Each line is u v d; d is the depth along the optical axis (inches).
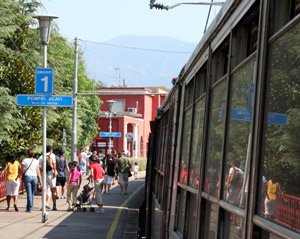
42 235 614.9
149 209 598.2
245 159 149.4
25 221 719.7
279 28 131.6
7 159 829.8
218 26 196.2
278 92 127.2
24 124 1033.5
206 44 226.5
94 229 681.0
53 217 775.1
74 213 837.2
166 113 455.8
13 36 1041.5
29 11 1048.8
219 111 192.2
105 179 1242.0
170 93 421.1
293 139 116.4
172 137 359.9
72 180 867.4
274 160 126.6
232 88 171.3
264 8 140.4
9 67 1046.4
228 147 171.3
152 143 654.5
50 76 666.8
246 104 152.6
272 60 133.0
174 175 325.1
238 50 168.9
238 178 155.1
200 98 242.7
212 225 189.9
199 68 247.0
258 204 135.0
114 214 850.1
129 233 677.3
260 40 142.0
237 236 151.4
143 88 3307.1
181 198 286.4
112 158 1257.4
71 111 1427.2
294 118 116.4
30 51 1060.5
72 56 1515.7
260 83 138.7
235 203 155.9
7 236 596.7
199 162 229.0
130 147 3051.2
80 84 2126.0
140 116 3193.9
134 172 2003.0
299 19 116.0
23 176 818.2
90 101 2202.3
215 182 188.7
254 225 135.4
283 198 119.5
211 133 206.7
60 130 1317.7
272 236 123.5
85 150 1745.8
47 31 682.8
